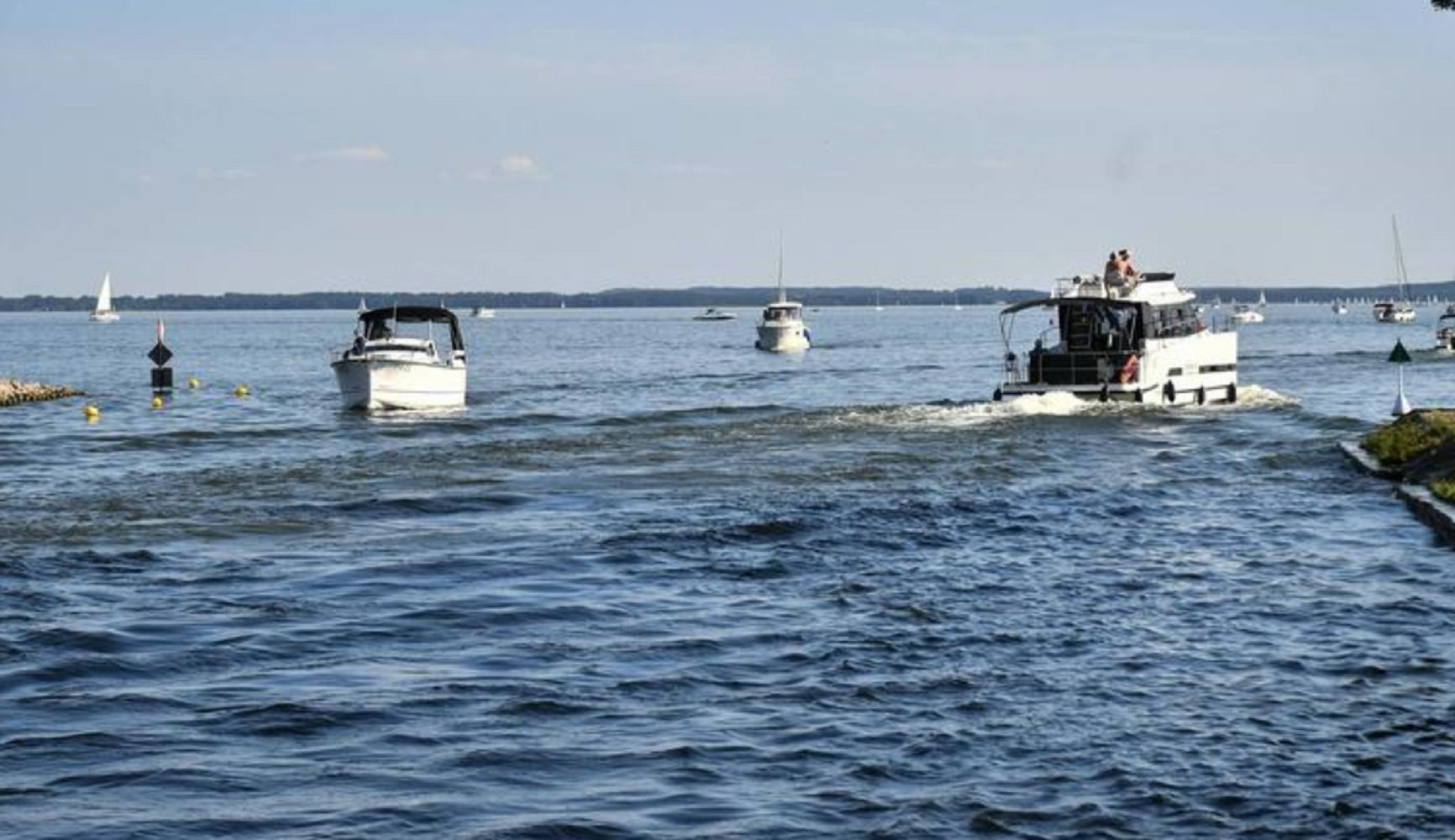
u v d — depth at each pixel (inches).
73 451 2278.5
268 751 734.5
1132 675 859.4
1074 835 621.6
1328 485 1696.6
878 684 844.6
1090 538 1352.1
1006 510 1518.2
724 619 1016.2
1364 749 720.3
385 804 662.5
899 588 1120.2
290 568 1219.9
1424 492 1499.8
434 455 2068.2
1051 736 747.4
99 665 901.2
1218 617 1014.4
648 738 750.5
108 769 708.0
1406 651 909.8
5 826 636.7
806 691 832.3
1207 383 2834.6
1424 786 669.3
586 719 783.7
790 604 1064.8
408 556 1270.9
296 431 2568.9
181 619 1027.3
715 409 2824.8
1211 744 730.2
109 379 4677.7
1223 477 1782.7
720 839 621.6
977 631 974.4
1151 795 663.1
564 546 1311.5
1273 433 2267.5
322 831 632.4
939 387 3767.2
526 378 4402.1
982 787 676.7
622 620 1018.7
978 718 777.6
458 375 3038.9
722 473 1841.8
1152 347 2637.8
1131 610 1038.4
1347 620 998.4
